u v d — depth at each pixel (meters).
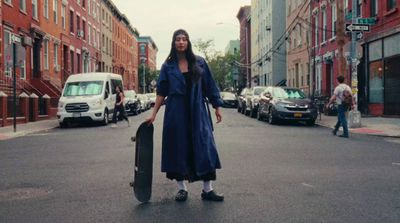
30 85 26.30
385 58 22.11
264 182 6.80
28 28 28.25
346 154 9.91
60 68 35.53
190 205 5.45
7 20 24.81
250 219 4.83
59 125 21.47
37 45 30.50
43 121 24.95
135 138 5.73
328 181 6.86
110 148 11.48
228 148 11.01
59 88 32.19
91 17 47.34
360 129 16.09
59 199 5.92
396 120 19.72
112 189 6.46
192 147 5.50
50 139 14.58
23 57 16.89
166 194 6.06
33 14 29.67
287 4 44.22
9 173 8.07
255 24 65.25
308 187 6.43
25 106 23.34
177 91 5.47
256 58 64.00
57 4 35.06
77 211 5.29
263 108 21.61
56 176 7.63
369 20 16.72
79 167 8.52
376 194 5.97
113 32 61.66
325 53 30.61
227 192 6.13
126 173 7.75
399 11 20.41
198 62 5.60
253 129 17.02
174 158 5.49
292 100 19.45
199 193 6.09
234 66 76.69
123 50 71.00
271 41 50.91
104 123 21.52
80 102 20.80
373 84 23.73
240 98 31.81
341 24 19.83
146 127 5.60
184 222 4.75
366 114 23.77
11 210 5.39
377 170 7.83
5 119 20.73
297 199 5.71
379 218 4.86
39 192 6.39
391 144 11.91
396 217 4.89
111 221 4.84
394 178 7.09
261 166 8.27
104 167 8.45
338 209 5.23
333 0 28.70
